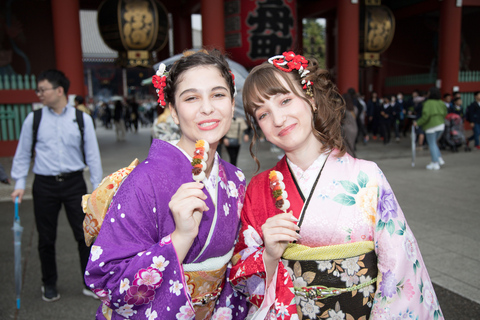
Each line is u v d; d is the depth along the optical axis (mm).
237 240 1674
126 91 45531
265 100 1549
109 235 1352
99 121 33719
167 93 1528
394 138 15031
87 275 1346
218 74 1464
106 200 1547
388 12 14500
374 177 1516
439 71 15188
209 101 1439
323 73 1653
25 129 3182
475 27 19641
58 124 3172
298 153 1607
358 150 11594
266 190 1633
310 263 1478
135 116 20609
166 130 4441
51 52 13906
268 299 1529
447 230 4680
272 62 1583
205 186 1495
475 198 6141
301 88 1577
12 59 13586
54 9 9922
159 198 1374
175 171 1431
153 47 11523
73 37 10000
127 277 1287
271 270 1502
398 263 1430
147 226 1362
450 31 14664
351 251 1461
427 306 1487
